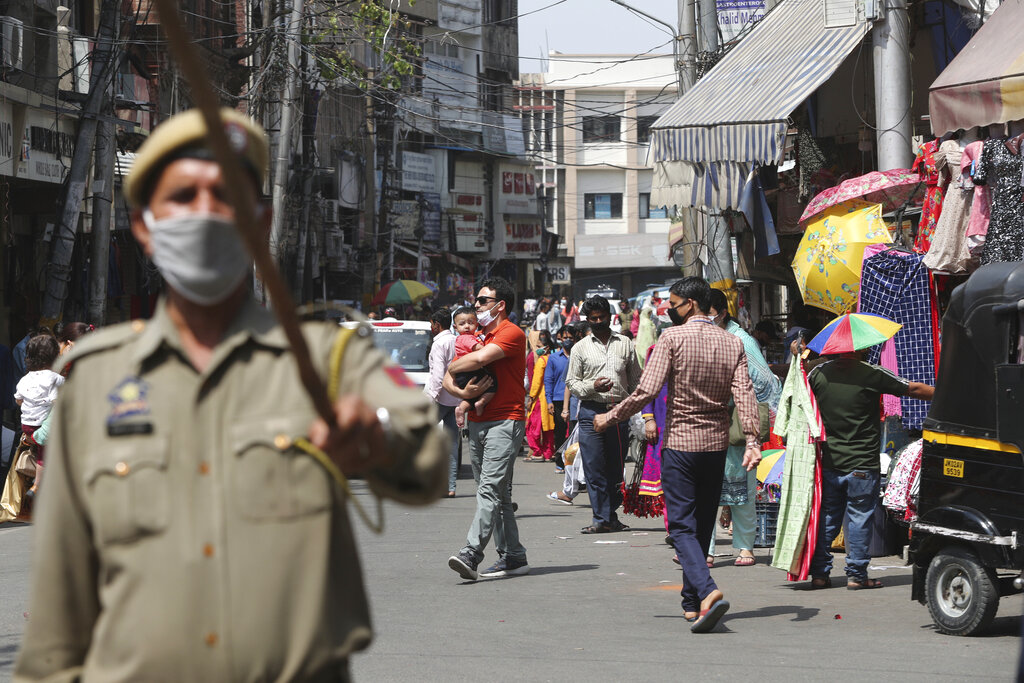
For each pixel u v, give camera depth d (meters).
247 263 2.94
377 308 49.88
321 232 50.34
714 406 9.72
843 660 8.39
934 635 9.33
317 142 52.12
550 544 14.44
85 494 2.98
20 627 9.80
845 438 11.34
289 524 2.96
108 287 30.45
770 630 9.59
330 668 3.01
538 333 28.64
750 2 26.42
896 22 16.09
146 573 2.92
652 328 18.20
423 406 3.03
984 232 12.71
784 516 11.28
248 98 33.56
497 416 11.77
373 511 17.17
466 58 69.50
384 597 11.05
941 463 9.38
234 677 2.91
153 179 2.96
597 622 9.91
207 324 3.04
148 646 2.90
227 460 2.96
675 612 10.37
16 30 23.88
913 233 16.83
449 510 17.50
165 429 2.96
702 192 16.86
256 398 3.00
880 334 11.03
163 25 2.36
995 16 13.70
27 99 22.91
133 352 3.02
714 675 7.98
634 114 89.50
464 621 9.95
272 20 32.00
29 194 26.45
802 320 18.33
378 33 38.41
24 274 28.14
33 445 16.12
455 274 66.94
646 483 14.70
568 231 89.38
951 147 13.05
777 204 21.31
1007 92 12.37
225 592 2.92
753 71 17.50
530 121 88.00
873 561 13.20
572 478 18.44
